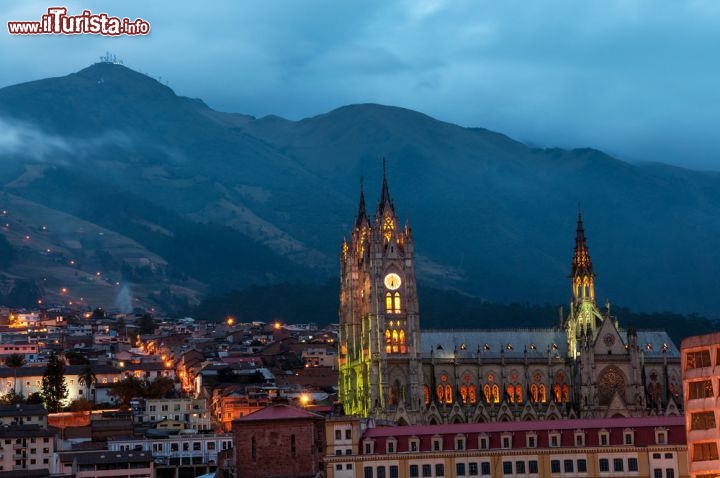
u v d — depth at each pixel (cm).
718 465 15912
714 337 16138
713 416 16025
